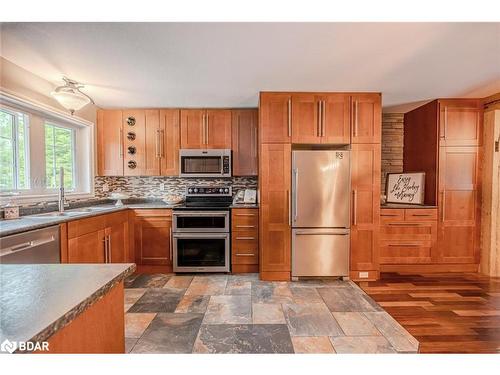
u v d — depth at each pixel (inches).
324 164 116.9
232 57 83.8
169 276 125.6
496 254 124.6
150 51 79.6
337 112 118.0
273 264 119.0
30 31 68.3
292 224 118.3
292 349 70.8
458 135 127.0
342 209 117.9
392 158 154.3
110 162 139.2
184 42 74.4
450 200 128.2
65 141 122.3
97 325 31.4
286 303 97.4
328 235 118.2
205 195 148.0
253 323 83.8
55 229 78.7
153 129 139.3
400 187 143.1
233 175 139.6
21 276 33.7
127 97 122.0
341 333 78.5
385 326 82.4
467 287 112.7
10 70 86.1
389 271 130.6
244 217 127.0
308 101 117.3
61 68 91.0
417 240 128.5
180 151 137.0
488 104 124.9
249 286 112.9
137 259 129.5
